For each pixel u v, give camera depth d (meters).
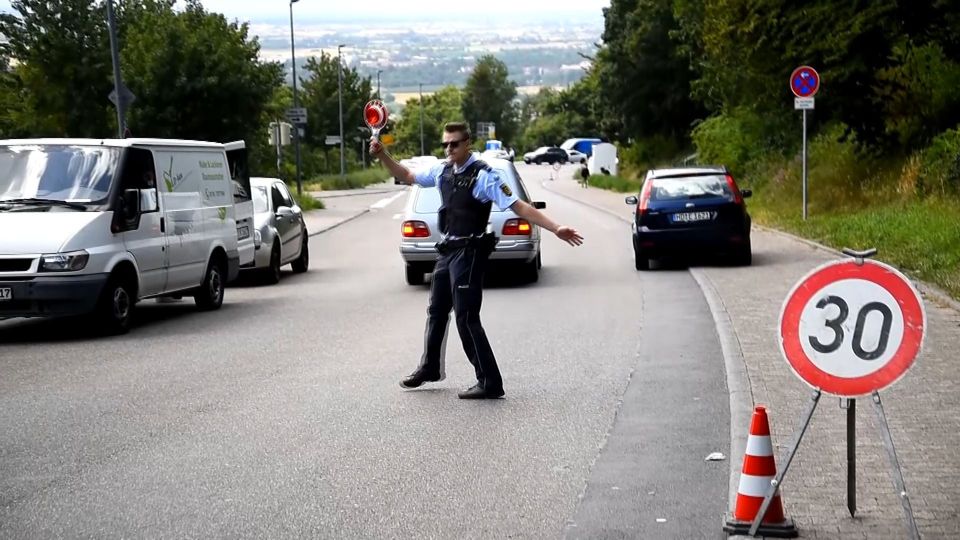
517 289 17.84
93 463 7.60
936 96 26.94
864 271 5.66
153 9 43.47
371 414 9.02
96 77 41.59
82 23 41.56
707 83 44.69
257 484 7.05
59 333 14.22
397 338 13.07
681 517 6.26
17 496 6.85
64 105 41.62
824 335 5.72
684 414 8.77
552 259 23.06
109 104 42.03
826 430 7.83
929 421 8.02
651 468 7.27
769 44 26.34
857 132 27.06
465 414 8.95
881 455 7.18
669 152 61.84
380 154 9.72
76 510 6.56
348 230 35.31
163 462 7.60
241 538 6.04
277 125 43.50
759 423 5.94
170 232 15.25
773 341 11.64
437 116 163.75
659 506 6.47
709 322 13.58
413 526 6.20
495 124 175.25
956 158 23.78
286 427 8.59
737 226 19.50
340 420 8.80
